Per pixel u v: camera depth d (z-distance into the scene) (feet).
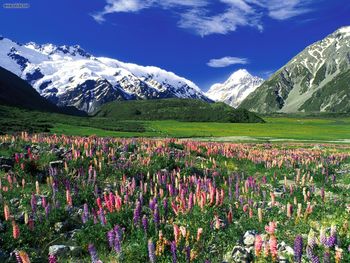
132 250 36.52
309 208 47.80
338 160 118.42
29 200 49.65
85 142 85.40
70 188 55.26
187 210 46.16
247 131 426.51
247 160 106.93
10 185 55.67
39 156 73.15
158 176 62.64
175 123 578.66
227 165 97.55
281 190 70.90
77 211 47.57
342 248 35.42
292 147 191.42
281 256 35.40
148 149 87.04
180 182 63.26
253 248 37.81
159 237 36.63
